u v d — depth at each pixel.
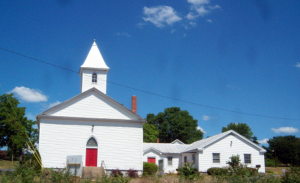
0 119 39.78
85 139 30.00
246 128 78.56
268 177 20.44
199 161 36.53
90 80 35.53
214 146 37.31
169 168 44.66
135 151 30.88
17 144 37.69
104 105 31.33
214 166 36.75
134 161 30.62
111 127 30.94
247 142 38.28
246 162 37.62
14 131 39.66
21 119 40.72
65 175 17.22
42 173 17.66
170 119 80.75
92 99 31.20
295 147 70.25
